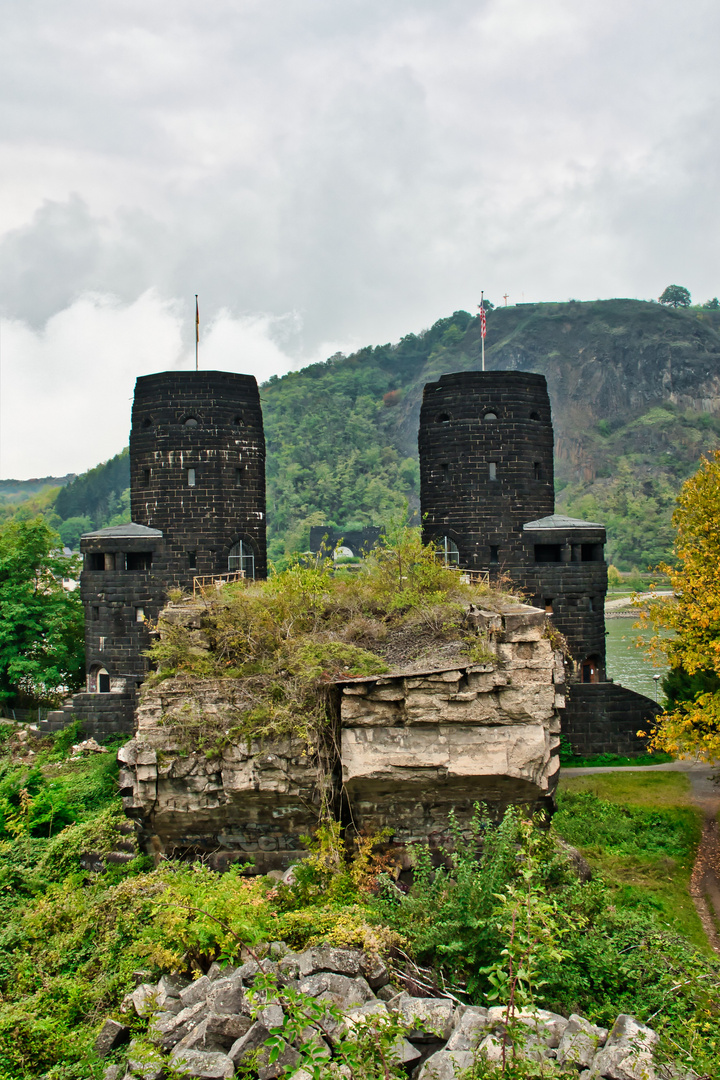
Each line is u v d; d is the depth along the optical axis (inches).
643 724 1531.7
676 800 1282.0
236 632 909.8
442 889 714.2
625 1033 527.2
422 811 850.1
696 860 1103.0
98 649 1731.1
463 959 652.1
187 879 775.1
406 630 908.6
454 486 1722.4
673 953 670.5
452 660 831.7
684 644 1279.5
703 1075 470.9
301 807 850.8
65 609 2014.0
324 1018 536.1
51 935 803.4
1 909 886.4
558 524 1690.5
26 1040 622.5
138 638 1718.8
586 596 1670.8
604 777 1401.3
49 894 888.3
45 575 2058.3
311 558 1079.6
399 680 820.6
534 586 1673.2
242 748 835.4
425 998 590.2
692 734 1185.4
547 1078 442.6
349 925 649.0
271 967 594.9
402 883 802.2
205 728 844.0
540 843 765.9
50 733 1646.2
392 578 1025.5
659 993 625.6
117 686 1711.4
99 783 1362.0
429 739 818.2
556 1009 624.1
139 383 1804.9
